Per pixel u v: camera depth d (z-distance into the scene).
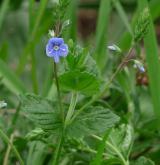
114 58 0.52
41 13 0.52
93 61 0.36
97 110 0.35
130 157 0.45
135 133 0.46
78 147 0.39
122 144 0.40
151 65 0.47
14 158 0.43
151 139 0.47
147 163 0.39
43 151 0.43
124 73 0.49
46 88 0.49
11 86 0.51
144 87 0.51
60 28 0.35
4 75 0.51
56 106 0.35
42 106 0.35
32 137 0.39
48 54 0.32
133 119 0.47
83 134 0.35
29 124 0.47
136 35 0.34
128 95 0.48
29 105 0.35
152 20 0.51
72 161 0.42
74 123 0.35
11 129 0.44
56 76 0.33
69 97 0.45
